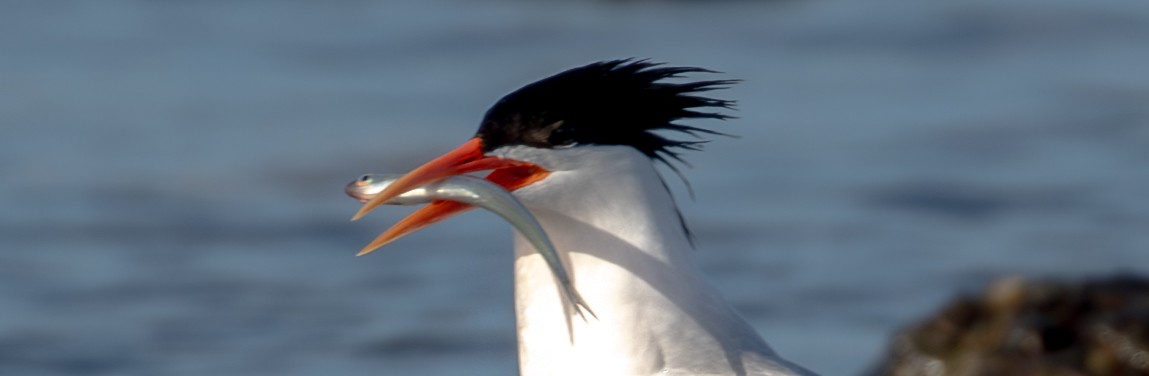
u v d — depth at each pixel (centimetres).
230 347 1291
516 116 595
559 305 604
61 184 1833
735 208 1742
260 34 2922
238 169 1906
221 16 3112
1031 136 2089
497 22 3078
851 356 1248
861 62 2692
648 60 657
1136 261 1554
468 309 1378
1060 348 986
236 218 1708
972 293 1103
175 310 1392
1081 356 975
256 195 1803
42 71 2516
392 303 1405
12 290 1448
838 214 1711
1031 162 1947
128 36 2852
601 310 595
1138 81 2448
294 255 1573
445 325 1334
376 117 2189
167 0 3222
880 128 2156
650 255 595
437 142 2036
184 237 1625
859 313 1378
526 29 3028
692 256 608
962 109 2269
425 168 594
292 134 2073
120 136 2069
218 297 1432
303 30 2964
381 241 610
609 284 594
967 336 1022
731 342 602
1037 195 1795
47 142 2038
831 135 2106
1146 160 1933
